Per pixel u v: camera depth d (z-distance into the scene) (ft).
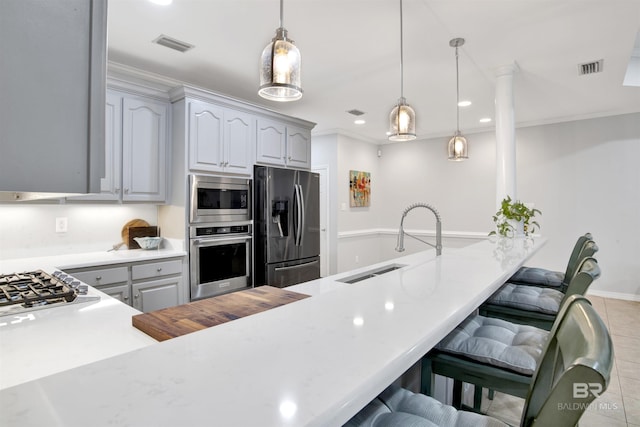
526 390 3.54
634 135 14.46
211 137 10.52
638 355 9.41
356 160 19.83
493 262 5.96
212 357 2.11
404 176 20.81
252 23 7.84
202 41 8.64
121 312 4.39
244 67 10.20
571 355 2.01
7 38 1.17
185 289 9.88
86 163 1.31
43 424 1.46
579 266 4.73
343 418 1.64
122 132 9.46
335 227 18.54
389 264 8.00
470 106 14.25
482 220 18.16
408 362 2.21
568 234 15.80
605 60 9.93
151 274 9.20
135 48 8.96
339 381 1.81
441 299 3.45
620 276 14.80
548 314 5.68
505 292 6.27
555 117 15.88
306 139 13.89
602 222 15.12
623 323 11.84
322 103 13.80
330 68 10.39
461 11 7.47
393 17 7.68
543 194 16.33
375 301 3.38
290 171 12.59
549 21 7.88
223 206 10.75
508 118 10.18
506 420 6.65
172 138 10.45
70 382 1.82
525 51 9.34
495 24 8.01
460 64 10.16
